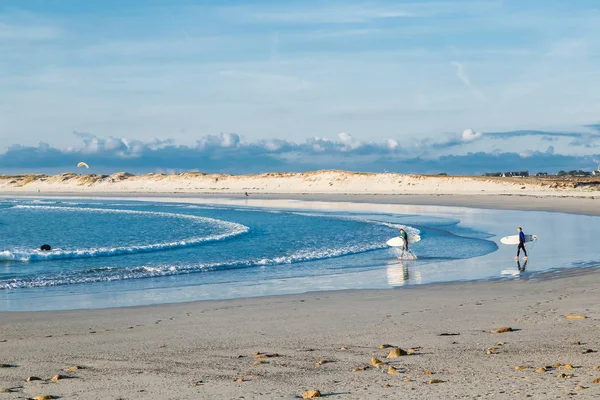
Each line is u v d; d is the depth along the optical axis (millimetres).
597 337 9055
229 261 24625
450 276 19344
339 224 43812
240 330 10906
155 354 8898
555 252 25188
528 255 24500
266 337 10102
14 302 15734
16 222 50094
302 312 13008
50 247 30828
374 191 110688
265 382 6961
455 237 33625
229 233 36500
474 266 21781
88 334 10906
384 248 28734
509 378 6656
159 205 80062
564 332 9555
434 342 9156
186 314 13180
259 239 33750
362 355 8398
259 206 73500
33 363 8492
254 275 20766
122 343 9922
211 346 9445
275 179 140000
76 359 8688
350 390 6426
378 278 19391
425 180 115062
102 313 13523
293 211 61750
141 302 15492
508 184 103812
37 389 6875
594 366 7129
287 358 8352
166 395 6488
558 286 16109
